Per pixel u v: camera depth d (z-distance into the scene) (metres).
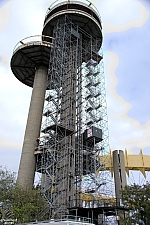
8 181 35.97
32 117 59.16
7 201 33.59
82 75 62.28
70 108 54.88
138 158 67.38
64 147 48.16
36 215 35.97
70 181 46.34
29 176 50.88
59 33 62.09
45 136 52.84
